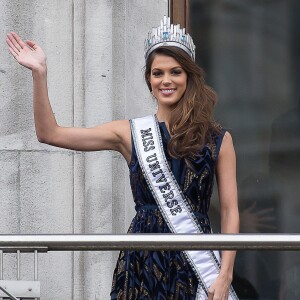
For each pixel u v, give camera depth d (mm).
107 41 19844
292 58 21062
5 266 19500
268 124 21031
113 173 19859
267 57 21078
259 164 20984
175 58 15766
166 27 15938
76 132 15820
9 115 19719
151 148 15734
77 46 19906
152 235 14289
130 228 15797
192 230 15602
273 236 14297
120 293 15758
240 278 20828
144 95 20109
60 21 19906
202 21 20891
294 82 21078
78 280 19812
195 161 15641
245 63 21047
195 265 15648
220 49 20969
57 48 19906
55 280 19734
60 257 19750
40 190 19781
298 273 20797
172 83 15789
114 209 19906
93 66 19781
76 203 19844
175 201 15617
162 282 15633
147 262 15664
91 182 19719
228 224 15664
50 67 19875
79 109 19906
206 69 20969
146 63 16047
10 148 19719
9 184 19703
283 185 20969
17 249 14570
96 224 19703
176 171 15641
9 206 19703
